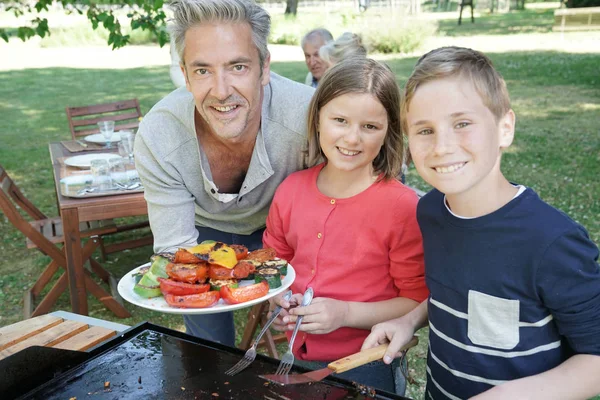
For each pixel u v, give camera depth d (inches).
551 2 1067.3
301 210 67.7
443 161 45.8
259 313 98.8
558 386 44.1
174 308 55.4
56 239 133.0
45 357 49.1
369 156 62.1
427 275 54.5
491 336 49.4
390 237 63.0
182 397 47.0
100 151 156.7
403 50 542.0
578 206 181.0
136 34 770.2
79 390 48.4
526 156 237.0
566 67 435.5
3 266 165.5
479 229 48.4
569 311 45.0
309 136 68.4
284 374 48.9
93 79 505.4
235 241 87.4
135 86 462.9
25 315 134.1
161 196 74.5
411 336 55.9
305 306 59.0
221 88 61.7
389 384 65.1
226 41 60.6
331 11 805.9
